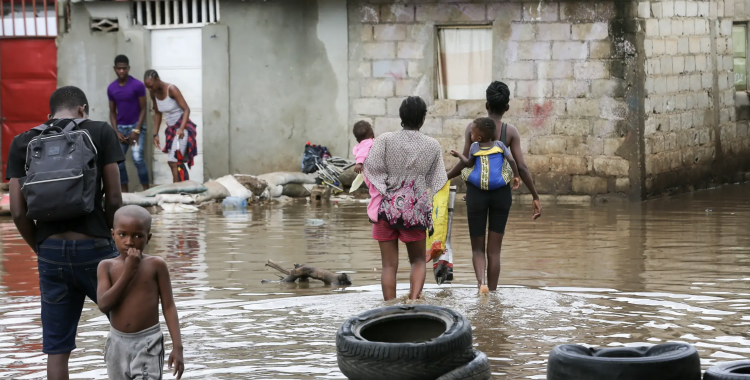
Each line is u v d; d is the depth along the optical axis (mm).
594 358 5609
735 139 21266
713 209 16469
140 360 5809
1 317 8672
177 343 5863
